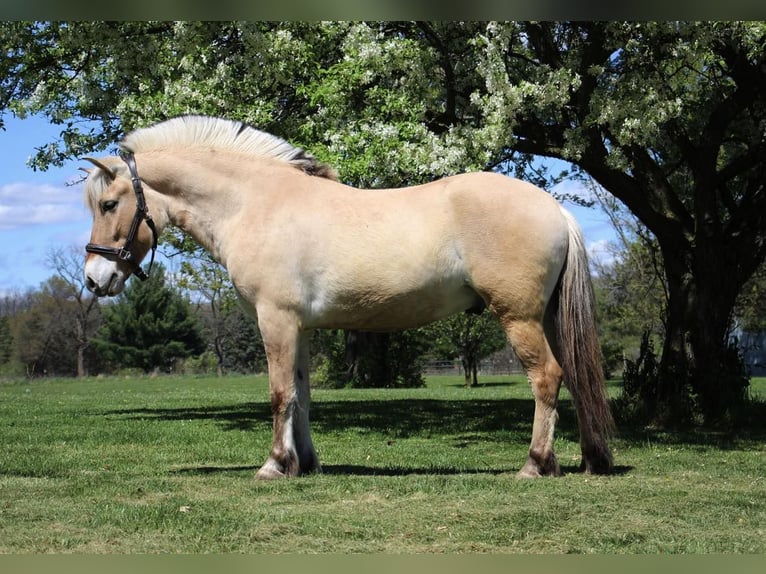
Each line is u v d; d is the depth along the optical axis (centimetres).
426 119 1206
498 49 1098
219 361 5919
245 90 1188
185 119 703
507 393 2366
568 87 1097
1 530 485
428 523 494
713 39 1124
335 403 1861
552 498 559
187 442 1033
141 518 510
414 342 3253
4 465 800
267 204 658
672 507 541
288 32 1126
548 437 643
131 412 1609
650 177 1327
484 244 625
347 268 636
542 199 637
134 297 6050
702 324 1259
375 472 725
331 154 1084
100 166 672
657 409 1247
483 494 571
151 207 682
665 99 1122
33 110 1319
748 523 505
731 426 1185
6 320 6500
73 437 1089
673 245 1303
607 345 3725
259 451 927
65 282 6456
